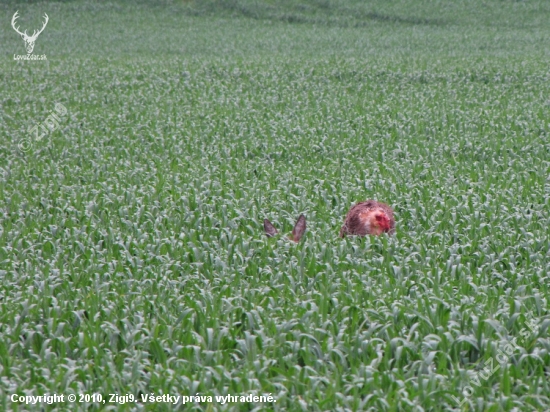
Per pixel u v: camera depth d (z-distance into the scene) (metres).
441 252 25.58
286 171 40.47
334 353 17.80
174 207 32.41
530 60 94.44
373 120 58.09
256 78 83.81
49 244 26.97
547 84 76.94
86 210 32.25
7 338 18.86
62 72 90.44
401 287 21.77
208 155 46.16
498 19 152.75
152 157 45.56
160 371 17.03
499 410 15.36
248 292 21.34
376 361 17.28
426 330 18.88
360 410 15.55
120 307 20.53
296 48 119.31
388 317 19.45
